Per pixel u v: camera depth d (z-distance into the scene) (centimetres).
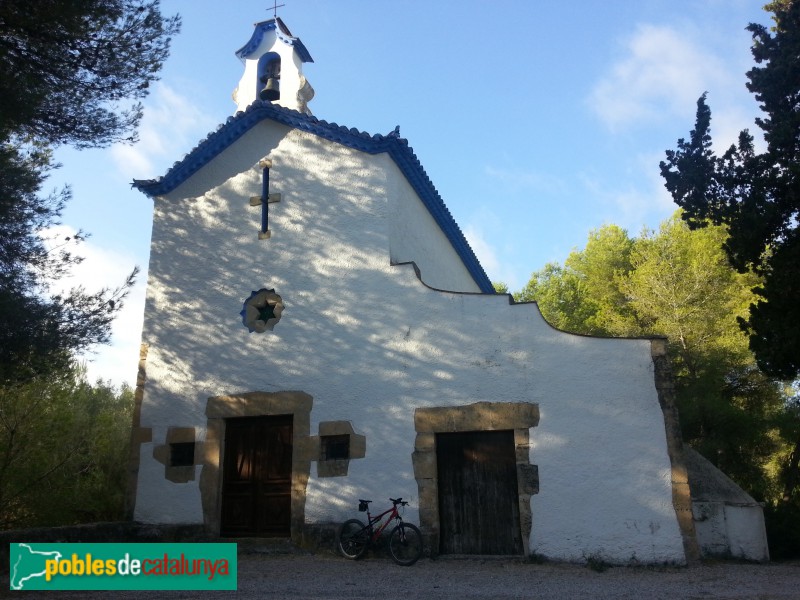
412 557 862
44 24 802
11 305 766
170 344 1102
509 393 917
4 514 1085
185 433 1046
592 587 690
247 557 903
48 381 1065
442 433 938
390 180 1083
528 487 875
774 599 611
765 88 1002
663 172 1059
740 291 1816
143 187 1181
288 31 1379
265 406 1018
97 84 880
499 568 809
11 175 797
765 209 931
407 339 984
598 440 870
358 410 973
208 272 1121
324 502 948
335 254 1060
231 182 1157
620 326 2056
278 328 1052
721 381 1645
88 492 1152
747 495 948
